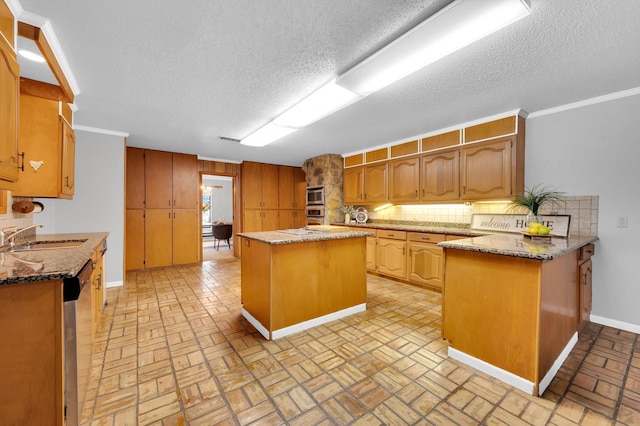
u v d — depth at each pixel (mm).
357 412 1557
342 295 2875
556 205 2957
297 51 1907
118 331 2553
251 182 6254
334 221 5391
